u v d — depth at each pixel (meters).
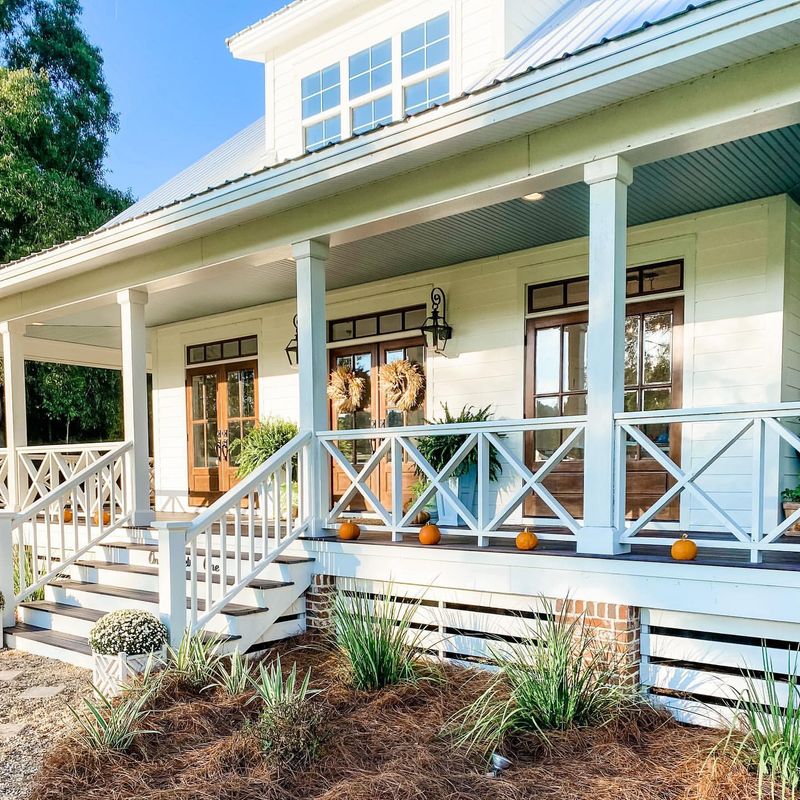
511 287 5.82
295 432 7.05
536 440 5.69
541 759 2.83
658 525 5.00
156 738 3.04
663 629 3.64
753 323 4.64
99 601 5.04
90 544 5.70
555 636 3.19
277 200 4.61
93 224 16.34
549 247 5.57
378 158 4.00
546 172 3.62
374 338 6.86
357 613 3.94
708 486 4.80
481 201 4.03
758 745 2.63
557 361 5.61
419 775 2.63
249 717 3.21
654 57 3.00
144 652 3.81
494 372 5.95
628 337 5.23
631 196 4.50
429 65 6.29
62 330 8.66
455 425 4.14
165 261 5.67
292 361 7.48
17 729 3.36
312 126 7.28
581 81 3.21
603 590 3.46
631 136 3.33
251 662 4.10
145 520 6.09
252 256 5.09
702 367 4.86
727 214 4.74
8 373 7.38
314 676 3.81
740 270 4.70
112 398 16.94
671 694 3.37
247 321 8.10
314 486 4.77
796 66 2.88
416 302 6.49
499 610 4.16
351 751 2.88
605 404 3.49
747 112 3.00
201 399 8.71
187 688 3.55
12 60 17.83
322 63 7.12
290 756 2.79
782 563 3.12
